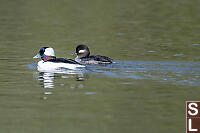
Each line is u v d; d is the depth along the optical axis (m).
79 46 20.75
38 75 16.39
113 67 17.94
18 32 28.19
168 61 19.22
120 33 27.88
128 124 10.76
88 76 16.14
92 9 38.19
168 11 36.75
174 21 32.12
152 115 11.41
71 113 11.59
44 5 40.50
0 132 10.24
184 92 13.67
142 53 21.48
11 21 32.38
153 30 28.78
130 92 13.72
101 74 16.48
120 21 32.34
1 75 16.41
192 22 31.61
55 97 13.16
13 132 10.23
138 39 25.83
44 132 10.23
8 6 39.94
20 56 20.77
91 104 12.39
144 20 32.78
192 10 36.84
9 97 13.20
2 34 27.34
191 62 18.94
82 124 10.73
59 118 11.19
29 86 14.60
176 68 17.55
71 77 16.02
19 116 11.37
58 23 31.67
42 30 28.95
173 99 12.89
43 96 13.30
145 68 17.59
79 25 30.84
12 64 18.78
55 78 15.87
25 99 12.95
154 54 21.20
